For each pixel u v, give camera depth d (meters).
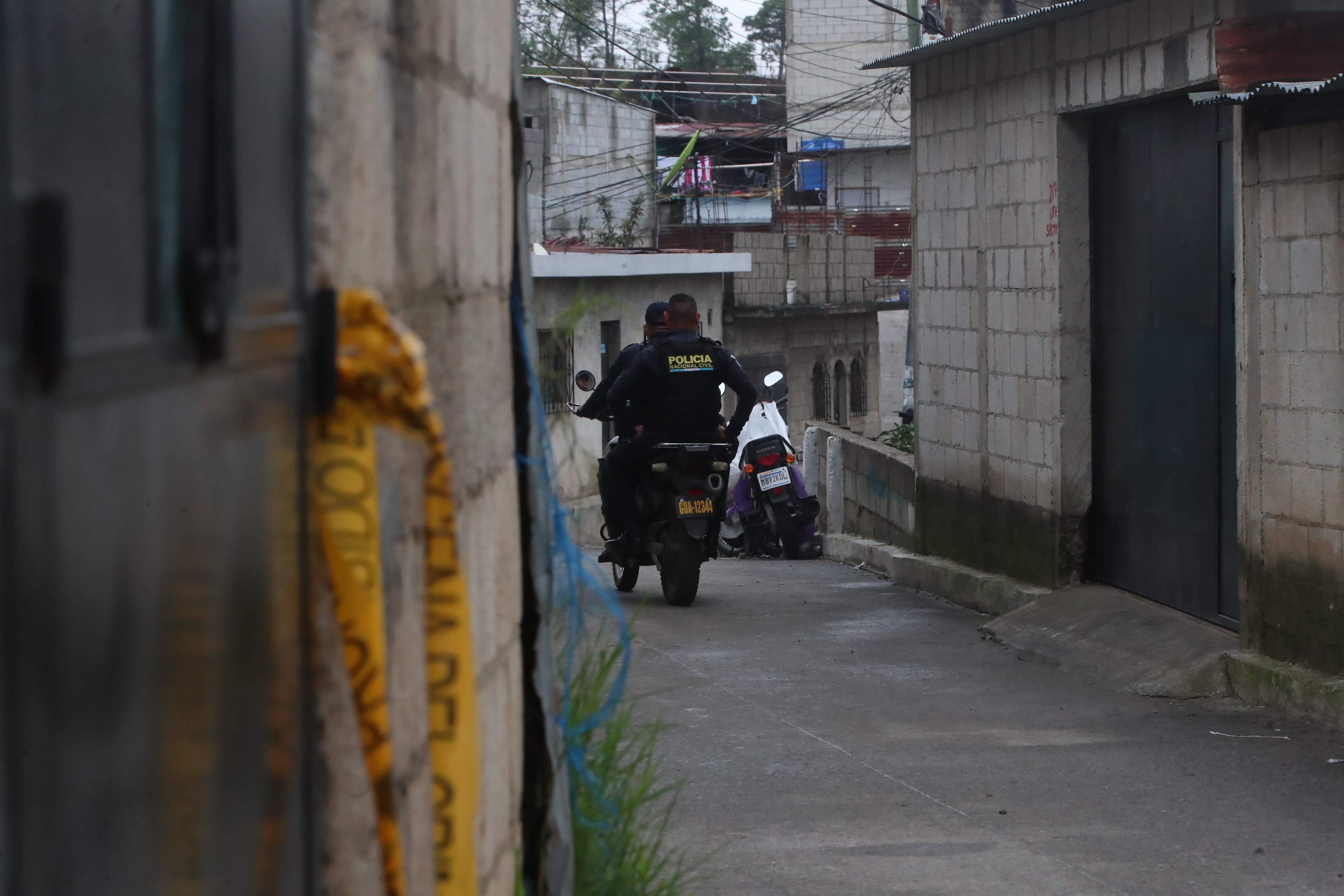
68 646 2.01
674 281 46.56
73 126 2.06
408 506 3.71
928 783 10.81
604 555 20.66
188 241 2.42
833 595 21.02
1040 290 18.03
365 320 3.22
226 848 2.59
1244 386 13.48
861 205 79.75
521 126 5.66
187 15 2.42
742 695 13.98
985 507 19.70
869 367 61.81
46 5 1.99
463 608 3.92
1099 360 17.58
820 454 29.27
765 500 26.86
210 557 2.52
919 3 50.16
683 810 9.98
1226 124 14.70
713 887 8.27
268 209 2.80
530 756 5.62
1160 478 16.20
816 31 85.19
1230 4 14.15
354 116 3.34
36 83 1.96
